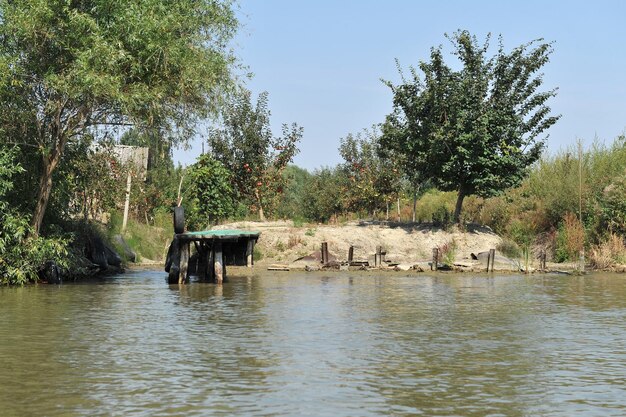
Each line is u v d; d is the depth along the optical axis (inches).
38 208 948.6
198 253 1071.6
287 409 325.7
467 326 576.1
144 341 497.4
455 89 1386.6
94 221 1277.1
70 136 968.9
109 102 912.3
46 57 912.9
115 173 1624.0
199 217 1567.4
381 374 398.0
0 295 800.9
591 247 1334.9
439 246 1374.3
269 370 406.6
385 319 614.2
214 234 935.0
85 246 1135.0
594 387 370.0
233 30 988.6
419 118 1429.6
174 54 910.4
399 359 439.2
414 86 1429.6
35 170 972.6
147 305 709.9
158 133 978.1
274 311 665.6
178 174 1825.8
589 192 1446.9
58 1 876.0
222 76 974.4
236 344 487.8
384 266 1250.6
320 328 561.9
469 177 1396.4
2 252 901.2
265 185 1627.7
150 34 896.3
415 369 411.2
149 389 361.1
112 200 1428.4
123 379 382.3
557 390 363.6
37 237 933.8
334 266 1250.6
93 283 967.0
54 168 962.1
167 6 948.0
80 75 858.1
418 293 838.5
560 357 447.5
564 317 632.4
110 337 513.7
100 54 864.3
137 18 890.1
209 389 361.4
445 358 442.9
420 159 1408.7
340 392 357.4
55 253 957.2
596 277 1098.1
